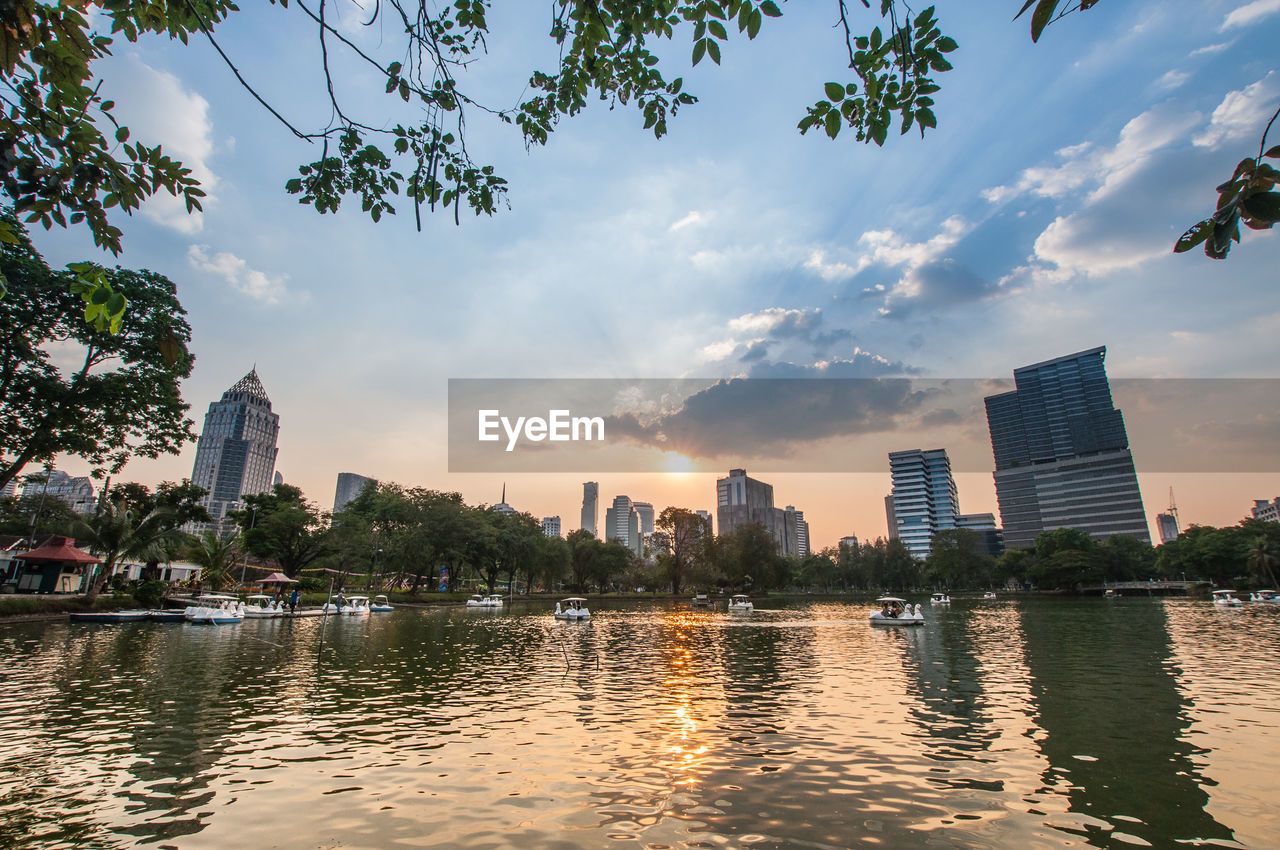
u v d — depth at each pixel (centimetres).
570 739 1244
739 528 10631
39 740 1203
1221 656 2581
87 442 3072
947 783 977
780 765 1068
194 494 5466
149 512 4659
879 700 1672
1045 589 12406
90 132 451
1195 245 327
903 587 15775
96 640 2809
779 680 2034
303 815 843
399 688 1828
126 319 3011
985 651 2889
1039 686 1889
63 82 436
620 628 4434
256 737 1247
